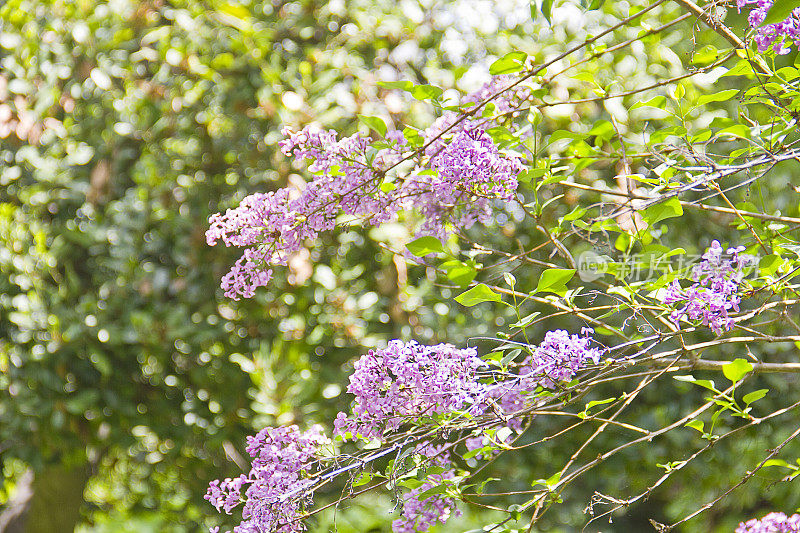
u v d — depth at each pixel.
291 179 2.36
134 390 2.47
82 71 2.55
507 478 2.25
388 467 1.45
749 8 1.42
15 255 2.36
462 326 2.37
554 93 1.92
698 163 1.45
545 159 1.46
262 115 2.48
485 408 1.41
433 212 1.45
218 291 2.52
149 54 2.49
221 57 2.46
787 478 1.44
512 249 2.22
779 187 2.31
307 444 1.44
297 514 1.42
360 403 1.39
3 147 2.55
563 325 2.20
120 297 2.41
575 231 1.44
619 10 2.25
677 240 2.22
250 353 2.53
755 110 1.90
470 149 1.41
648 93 2.09
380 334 2.52
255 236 1.46
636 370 2.04
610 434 2.20
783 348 2.04
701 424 1.40
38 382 2.34
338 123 2.54
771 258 1.36
